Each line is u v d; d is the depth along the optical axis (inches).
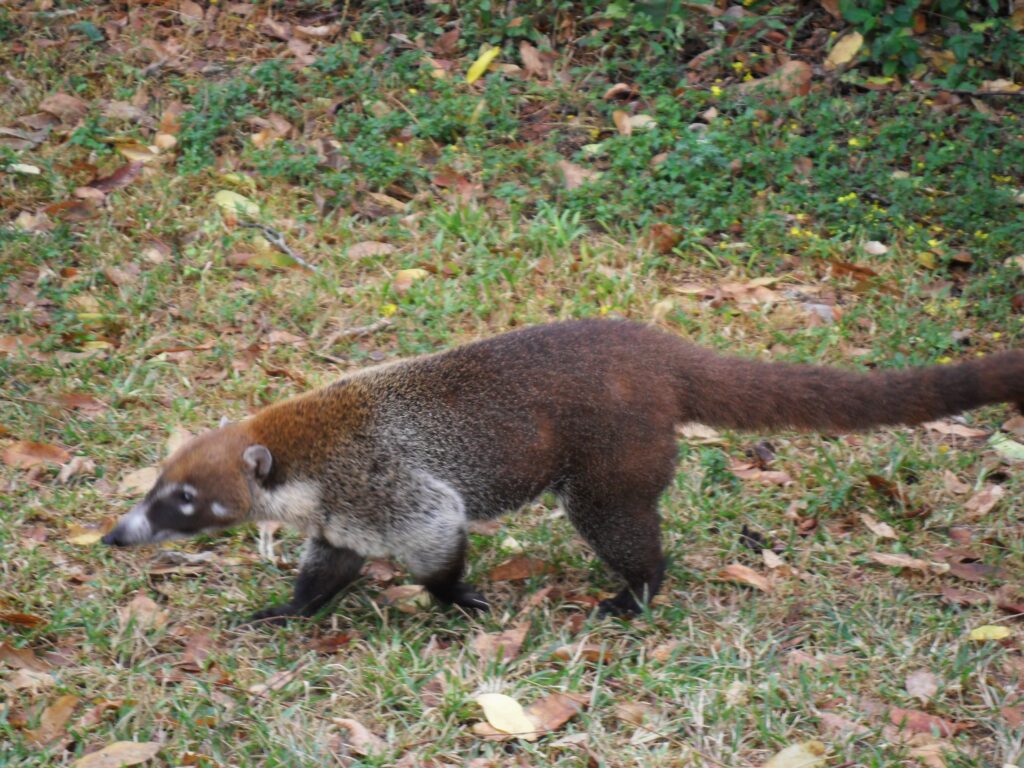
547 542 113.3
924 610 109.3
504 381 107.4
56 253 128.8
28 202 133.5
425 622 108.9
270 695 102.9
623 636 107.5
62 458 116.3
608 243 133.4
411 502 106.9
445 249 132.0
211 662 104.9
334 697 103.1
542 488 108.0
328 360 123.8
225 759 100.4
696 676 104.7
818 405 108.3
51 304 126.3
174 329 125.0
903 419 108.4
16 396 119.5
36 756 99.4
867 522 114.2
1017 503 115.9
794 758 100.0
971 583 111.2
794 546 113.3
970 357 125.9
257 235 132.0
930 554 112.8
